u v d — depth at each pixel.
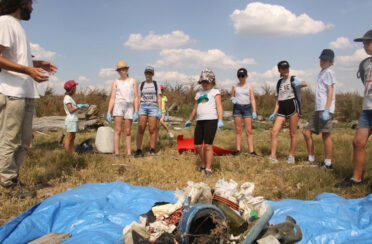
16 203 4.72
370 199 4.52
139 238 3.04
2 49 4.75
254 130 16.00
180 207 3.38
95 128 14.65
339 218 3.94
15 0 4.87
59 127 14.19
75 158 7.11
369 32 5.34
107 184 5.29
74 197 4.59
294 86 7.56
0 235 3.52
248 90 8.62
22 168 6.29
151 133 8.78
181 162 7.32
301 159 8.17
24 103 4.98
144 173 6.45
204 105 6.54
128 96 7.95
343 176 6.21
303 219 3.89
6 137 4.93
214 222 2.89
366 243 3.32
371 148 8.23
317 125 7.25
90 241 3.29
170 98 26.17
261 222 3.01
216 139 11.88
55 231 3.78
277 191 5.45
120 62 7.99
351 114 20.36
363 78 5.58
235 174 6.74
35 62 5.43
